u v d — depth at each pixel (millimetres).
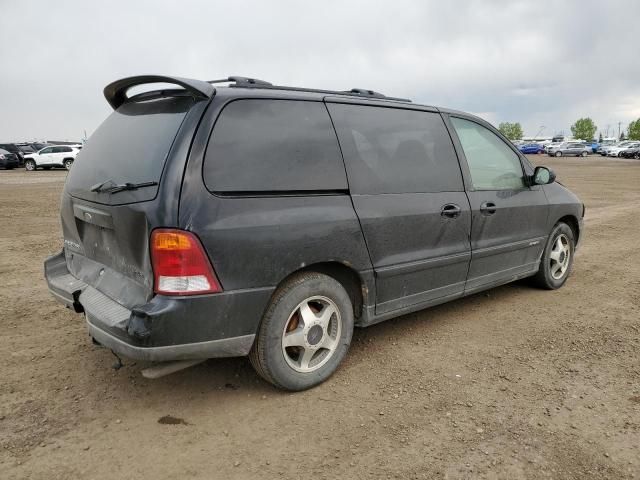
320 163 3311
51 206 13484
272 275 3002
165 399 3211
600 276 6156
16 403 3150
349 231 3352
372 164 3619
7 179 24844
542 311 4855
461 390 3328
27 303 5078
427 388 3355
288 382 3219
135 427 2908
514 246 4754
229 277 2846
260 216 2953
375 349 3971
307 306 3273
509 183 4793
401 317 4688
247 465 2580
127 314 2824
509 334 4281
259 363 3145
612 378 3498
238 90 3107
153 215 2717
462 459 2623
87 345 4031
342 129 3506
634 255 7398
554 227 5375
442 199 4020
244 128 3029
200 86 2969
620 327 4438
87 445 2738
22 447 2715
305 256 3133
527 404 3156
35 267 6641
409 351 3936
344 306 3428
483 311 4852
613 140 82000
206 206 2779
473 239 4305
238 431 2871
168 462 2604
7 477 2484
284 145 3168
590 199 15672
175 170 2754
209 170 2840
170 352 2746
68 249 3770
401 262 3723
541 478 2488
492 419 2986
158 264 2723
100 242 3258
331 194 3338
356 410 3088
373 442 2766
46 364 3689
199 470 2541
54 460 2615
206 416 3023
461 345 4051
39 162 34156
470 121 4574
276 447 2725
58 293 3529
